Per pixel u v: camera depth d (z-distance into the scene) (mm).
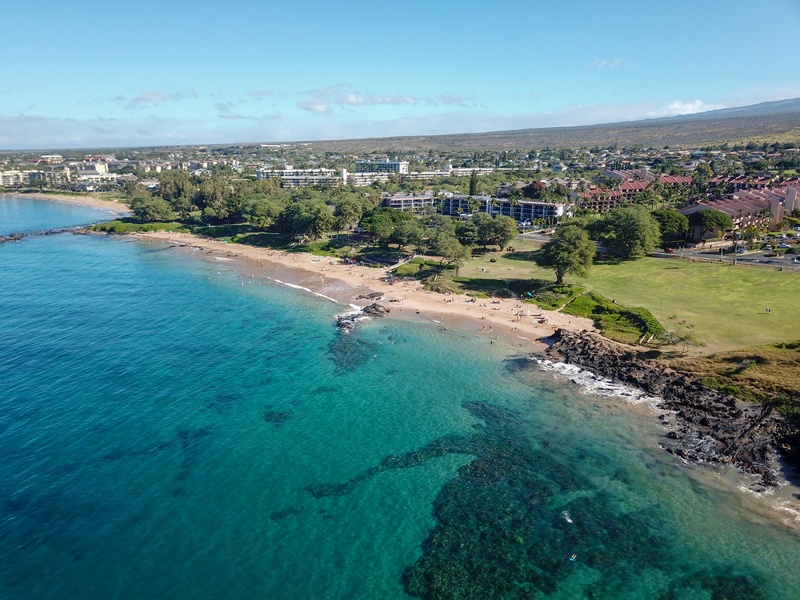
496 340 104562
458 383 87812
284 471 65125
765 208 185000
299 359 97812
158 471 64562
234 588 48219
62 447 69000
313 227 193375
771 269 133125
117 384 87375
